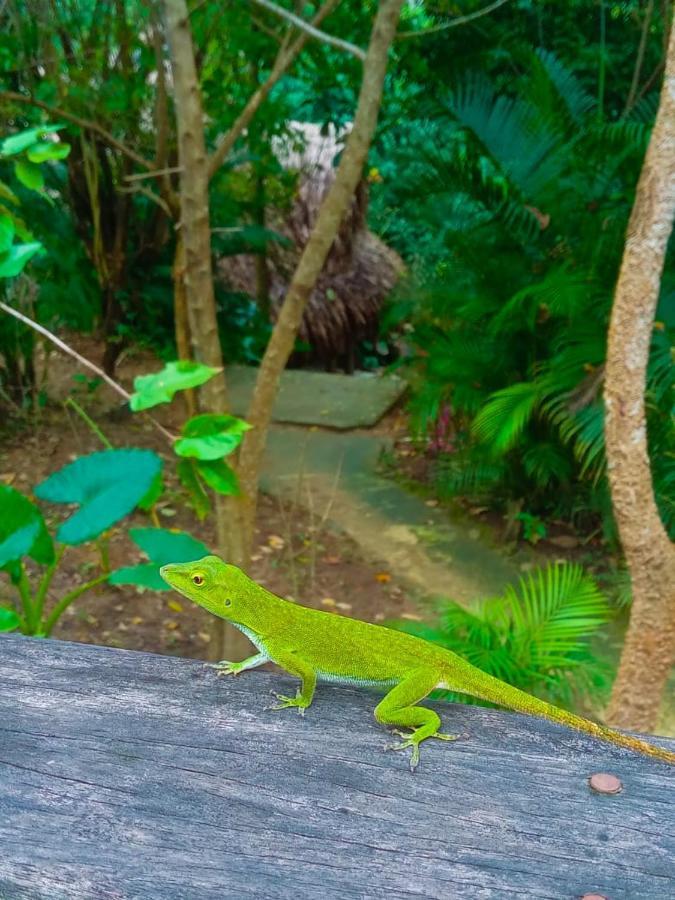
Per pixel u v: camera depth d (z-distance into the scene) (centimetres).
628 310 40
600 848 17
